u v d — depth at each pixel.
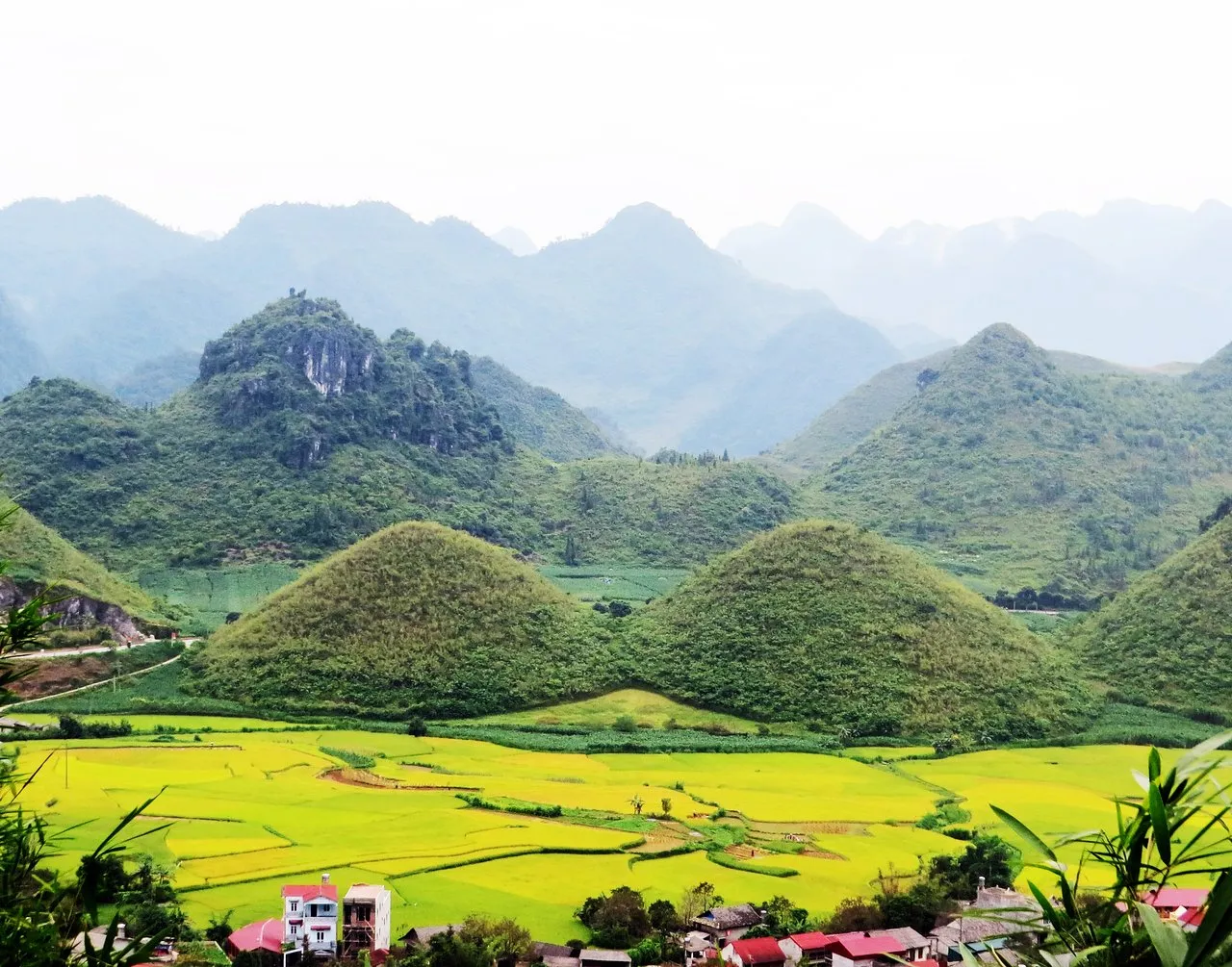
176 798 122.06
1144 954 13.75
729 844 113.00
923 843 114.88
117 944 70.00
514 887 96.00
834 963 77.38
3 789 20.16
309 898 78.06
